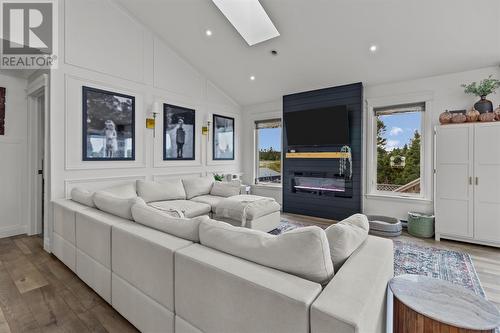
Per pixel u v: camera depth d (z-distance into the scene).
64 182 2.93
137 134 3.71
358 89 4.09
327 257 1.00
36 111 3.50
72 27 2.98
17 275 2.30
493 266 2.50
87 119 3.13
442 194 3.23
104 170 3.32
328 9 2.90
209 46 3.99
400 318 1.09
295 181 4.95
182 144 4.41
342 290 0.89
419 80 3.69
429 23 2.79
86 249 2.06
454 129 3.13
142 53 3.75
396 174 3.99
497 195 2.90
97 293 1.96
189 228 1.43
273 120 5.37
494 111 3.03
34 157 3.50
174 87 4.25
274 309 0.90
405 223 3.83
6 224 3.34
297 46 3.56
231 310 1.04
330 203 4.43
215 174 5.00
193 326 1.20
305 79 4.30
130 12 3.57
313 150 4.63
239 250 1.18
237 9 3.21
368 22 2.95
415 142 3.81
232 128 5.52
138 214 1.78
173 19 3.58
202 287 1.14
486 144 2.94
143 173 3.80
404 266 2.49
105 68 3.31
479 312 1.00
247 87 4.96
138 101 3.71
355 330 0.72
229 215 3.28
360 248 1.30
